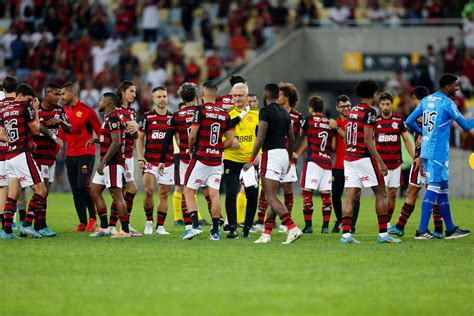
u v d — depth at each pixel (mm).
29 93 48344
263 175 45688
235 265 38062
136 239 48719
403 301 30688
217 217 48281
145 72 116688
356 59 112375
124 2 118875
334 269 37094
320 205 78688
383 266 38125
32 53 116938
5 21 128000
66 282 33844
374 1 116312
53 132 52969
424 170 49344
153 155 52875
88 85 104375
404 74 111750
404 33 111875
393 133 52906
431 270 37156
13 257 40562
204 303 29969
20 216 52906
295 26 112750
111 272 36125
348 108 54625
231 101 52406
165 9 122938
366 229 56469
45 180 52719
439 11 112625
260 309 29062
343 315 28375
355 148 46406
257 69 105250
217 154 47656
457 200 85688
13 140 48312
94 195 51031
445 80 48656
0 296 31219
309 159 54125
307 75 112938
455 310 29422
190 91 49875
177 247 44469
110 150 48750
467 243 47031
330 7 119562
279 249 43750
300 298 30891
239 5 118062
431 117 48562
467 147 97812
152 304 29828
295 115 54281
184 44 117812
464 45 109750
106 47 113062
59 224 59469
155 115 52812
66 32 118312
